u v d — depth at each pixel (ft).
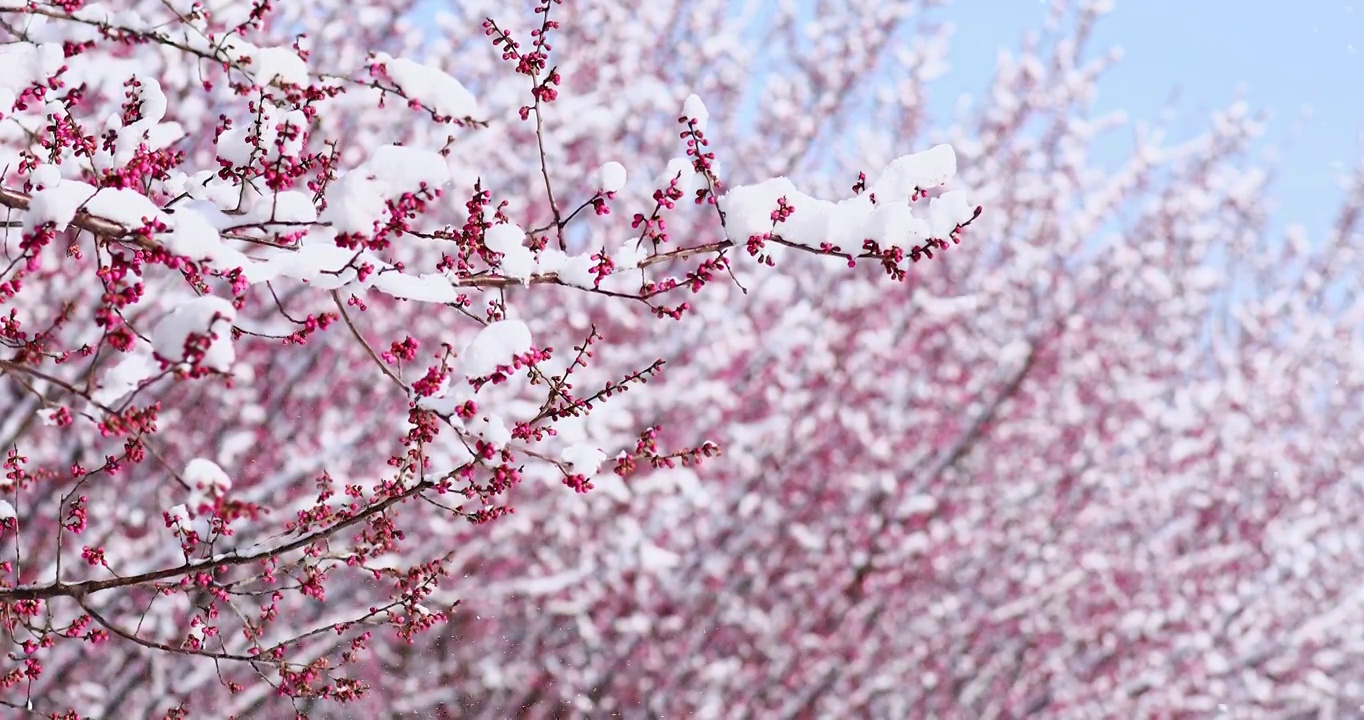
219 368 8.18
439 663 40.52
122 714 31.55
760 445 42.29
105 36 11.44
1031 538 45.44
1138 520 48.37
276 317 35.12
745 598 42.68
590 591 37.91
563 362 37.22
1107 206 47.37
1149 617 45.93
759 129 48.34
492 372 10.43
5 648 16.80
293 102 11.00
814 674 42.11
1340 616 48.06
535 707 41.98
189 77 26.76
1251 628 48.85
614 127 40.93
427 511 35.83
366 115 34.83
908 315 43.55
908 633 43.83
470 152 36.99
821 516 42.78
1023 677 45.88
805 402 41.14
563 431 20.45
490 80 39.52
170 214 9.50
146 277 28.32
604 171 11.39
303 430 35.42
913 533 43.93
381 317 36.76
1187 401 49.96
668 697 41.50
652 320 40.32
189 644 12.03
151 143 11.70
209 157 29.27
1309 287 56.49
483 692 42.50
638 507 39.96
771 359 42.01
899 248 11.12
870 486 41.98
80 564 29.55
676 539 41.88
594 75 41.34
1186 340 56.54
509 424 33.55
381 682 38.52
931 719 44.98
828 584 42.16
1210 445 48.73
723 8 44.86
